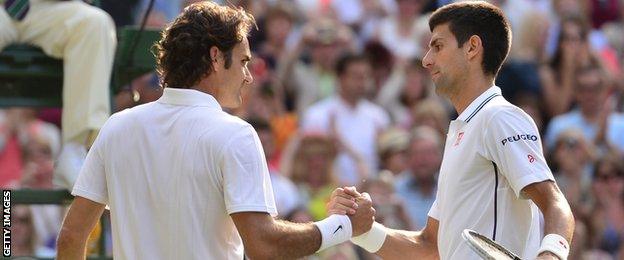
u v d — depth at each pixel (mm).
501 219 13125
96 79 17188
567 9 33062
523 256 13203
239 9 12977
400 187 26016
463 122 13422
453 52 13617
